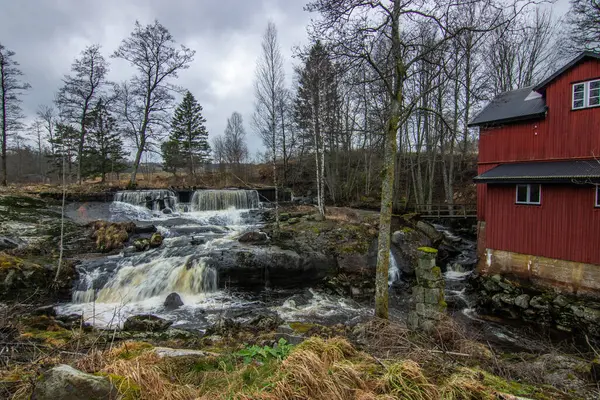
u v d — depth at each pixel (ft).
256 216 65.41
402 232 50.52
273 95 71.15
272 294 37.81
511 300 36.63
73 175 98.17
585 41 60.64
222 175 111.24
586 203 34.96
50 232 46.37
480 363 14.07
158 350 14.08
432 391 9.62
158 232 51.19
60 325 24.32
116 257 40.75
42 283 32.94
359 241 47.26
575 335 31.24
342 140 90.38
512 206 41.65
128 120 79.92
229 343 19.66
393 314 33.47
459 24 26.76
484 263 44.55
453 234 65.26
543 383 12.71
